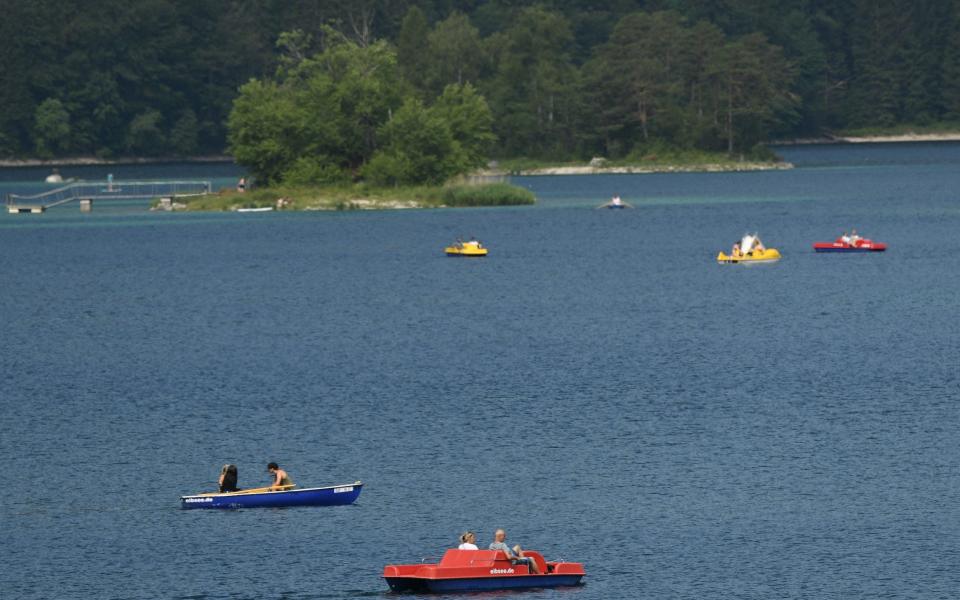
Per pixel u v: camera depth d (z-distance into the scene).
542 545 197.00
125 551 197.25
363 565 190.88
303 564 191.62
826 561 189.75
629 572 187.00
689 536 199.62
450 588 180.00
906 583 182.25
